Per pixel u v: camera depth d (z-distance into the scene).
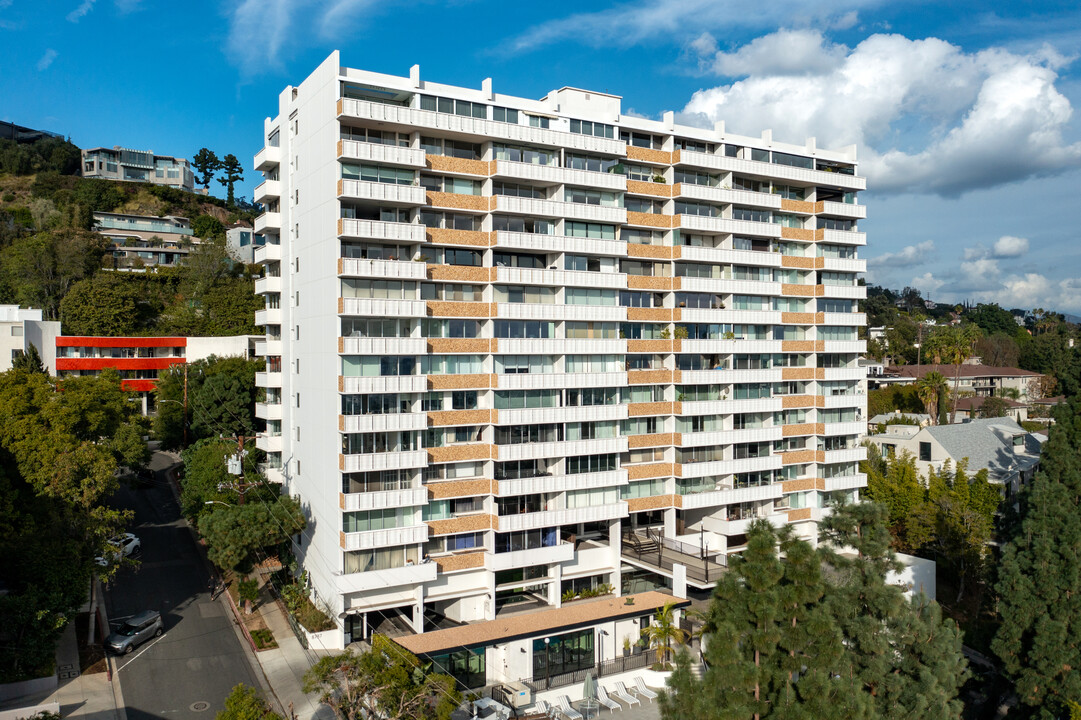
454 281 47.09
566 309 50.56
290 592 48.84
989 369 137.12
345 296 43.81
